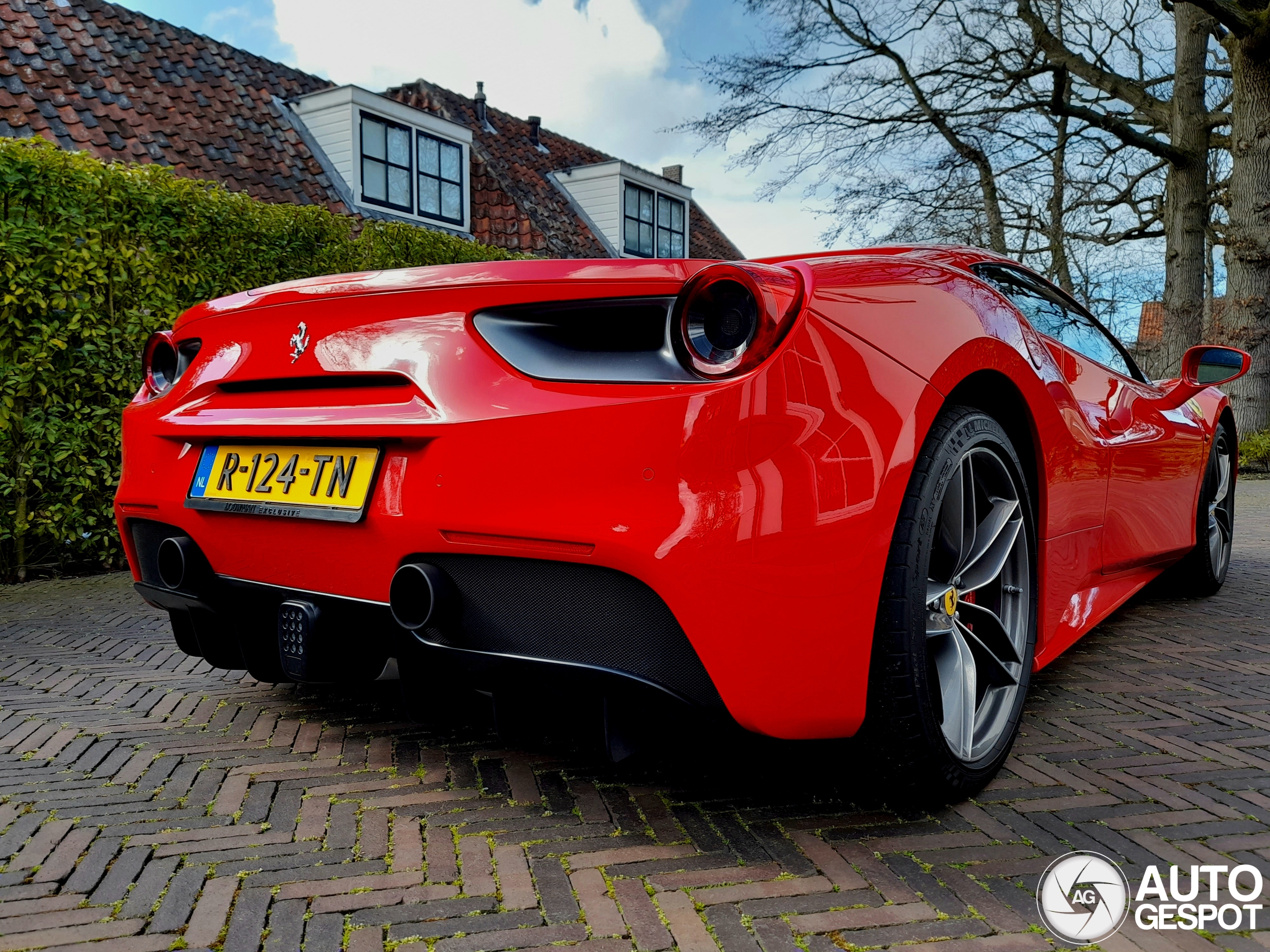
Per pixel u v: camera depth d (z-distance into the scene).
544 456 1.46
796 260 1.70
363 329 1.72
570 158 17.62
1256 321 12.39
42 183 4.55
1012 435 2.08
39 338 4.57
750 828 1.68
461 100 16.47
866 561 1.48
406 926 1.36
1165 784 1.90
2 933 1.34
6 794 1.87
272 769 2.00
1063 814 1.75
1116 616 3.55
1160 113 13.46
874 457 1.49
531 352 1.54
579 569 1.45
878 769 1.67
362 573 1.69
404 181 12.46
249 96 11.35
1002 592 2.01
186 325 2.14
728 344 1.41
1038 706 2.43
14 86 8.69
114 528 5.01
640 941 1.32
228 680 2.76
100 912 1.41
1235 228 12.43
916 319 1.66
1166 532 3.16
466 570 1.56
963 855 1.57
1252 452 11.84
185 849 1.62
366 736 2.22
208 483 1.97
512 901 1.43
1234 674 2.73
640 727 1.60
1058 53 13.53
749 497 1.37
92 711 2.45
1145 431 2.88
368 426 1.64
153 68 10.41
